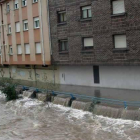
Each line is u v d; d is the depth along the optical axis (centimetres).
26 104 1991
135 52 1789
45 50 2536
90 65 2167
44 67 2753
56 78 2602
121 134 1236
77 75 2370
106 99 1609
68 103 1789
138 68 1891
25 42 2848
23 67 3134
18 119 1620
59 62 2389
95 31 2025
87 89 2117
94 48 2048
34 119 1595
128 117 1394
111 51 1933
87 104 1645
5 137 1316
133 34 1786
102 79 2155
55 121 1520
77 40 2184
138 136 1196
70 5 2200
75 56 2219
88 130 1330
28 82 2847
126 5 1803
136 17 1756
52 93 2014
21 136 1317
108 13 1917
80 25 2139
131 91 1891
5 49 3281
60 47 2388
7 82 2378
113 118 1454
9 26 3164
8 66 3450
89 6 2080
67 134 1305
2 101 2191
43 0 2486
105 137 1221
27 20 2780
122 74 2000
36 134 1334
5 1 3148
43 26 2525
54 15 2372
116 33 1888
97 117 1505
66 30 2270
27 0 2730
